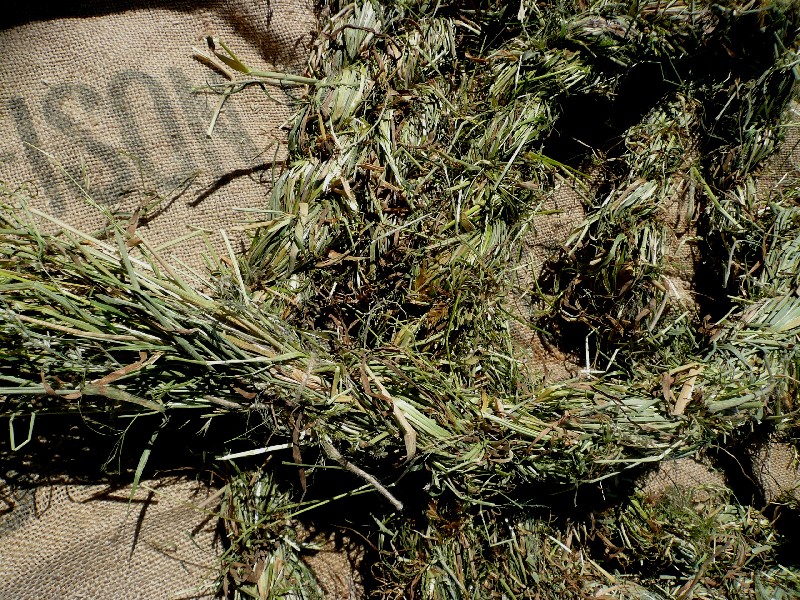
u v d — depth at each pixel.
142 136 1.71
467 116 1.88
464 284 1.86
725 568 1.92
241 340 1.52
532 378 1.98
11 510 1.55
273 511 1.71
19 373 1.45
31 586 1.54
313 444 1.61
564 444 1.73
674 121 2.02
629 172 2.01
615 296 1.94
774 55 1.92
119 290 1.46
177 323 1.46
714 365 1.88
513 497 1.85
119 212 1.69
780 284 1.94
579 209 2.08
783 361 1.89
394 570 1.76
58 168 1.65
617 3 1.92
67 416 1.61
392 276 1.85
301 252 1.76
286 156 1.86
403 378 1.66
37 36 1.65
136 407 1.50
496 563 1.82
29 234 1.44
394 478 1.74
